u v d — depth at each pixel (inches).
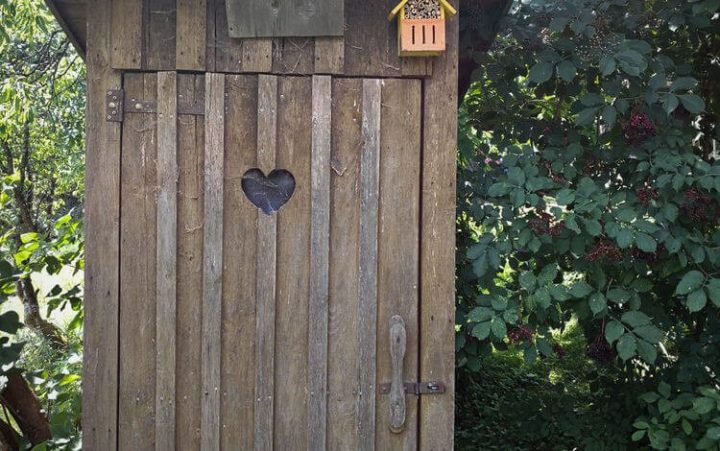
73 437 135.0
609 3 134.0
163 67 102.9
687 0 132.2
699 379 138.6
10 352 127.4
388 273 105.6
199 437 104.4
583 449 164.6
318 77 103.7
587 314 130.3
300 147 104.3
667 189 125.9
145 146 102.9
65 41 278.2
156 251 103.2
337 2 102.7
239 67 103.3
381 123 105.0
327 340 104.9
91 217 102.6
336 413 105.4
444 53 105.4
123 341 103.4
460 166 146.3
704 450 126.5
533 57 142.9
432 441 106.5
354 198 104.8
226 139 103.5
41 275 369.4
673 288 145.5
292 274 104.7
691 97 124.6
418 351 106.3
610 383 159.2
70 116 293.9
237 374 104.4
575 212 122.7
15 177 179.5
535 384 215.8
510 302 122.2
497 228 126.4
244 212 103.8
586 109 128.0
